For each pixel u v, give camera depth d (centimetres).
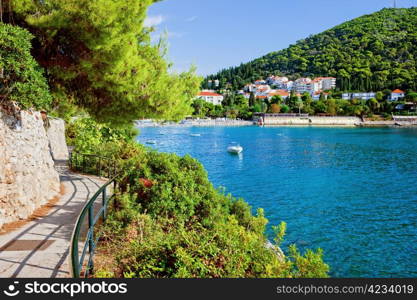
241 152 5556
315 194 2628
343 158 4831
